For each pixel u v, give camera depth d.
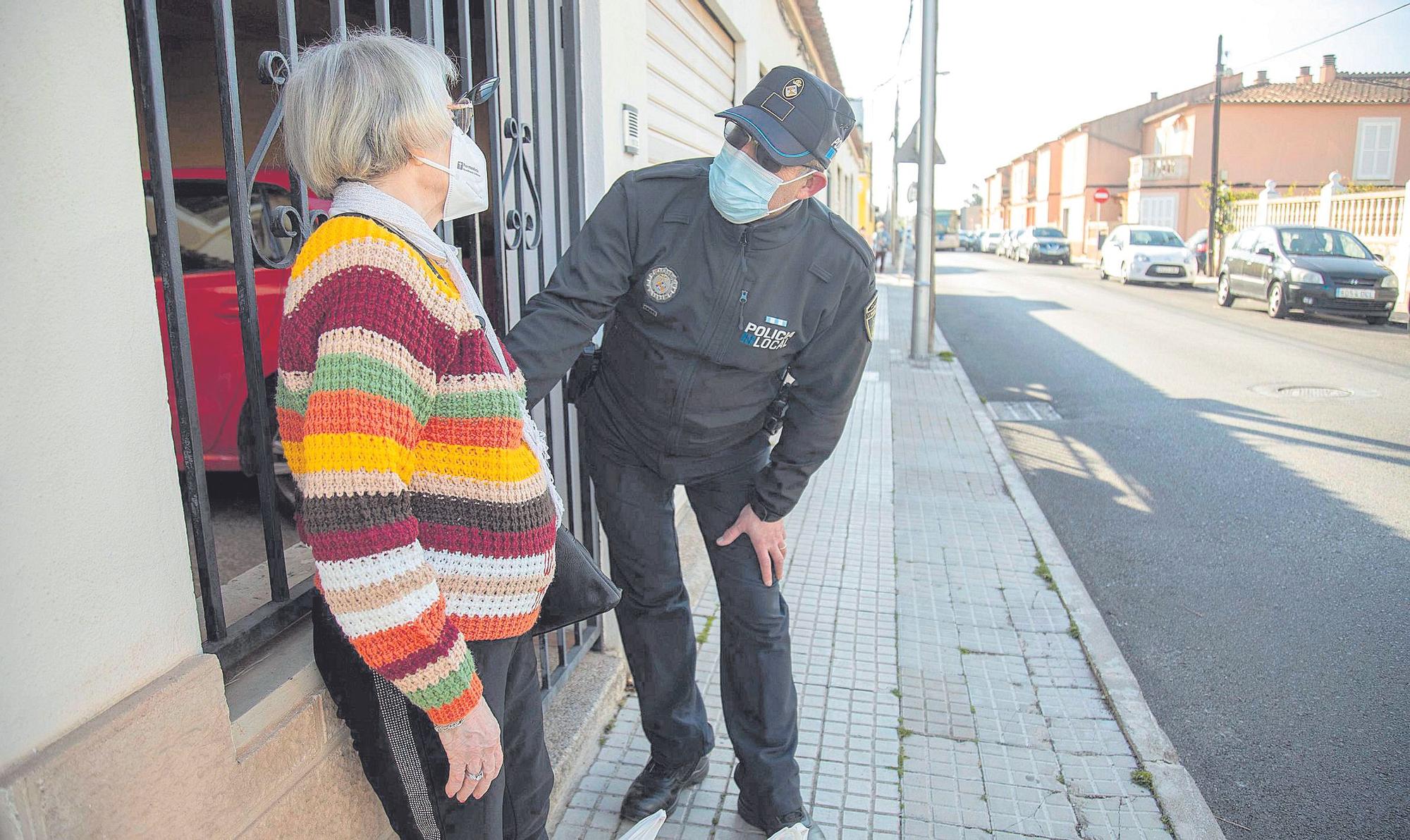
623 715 2.83
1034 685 3.14
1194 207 35.97
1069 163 46.00
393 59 1.23
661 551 2.22
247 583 2.63
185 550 1.20
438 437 1.27
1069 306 17.59
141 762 1.10
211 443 3.59
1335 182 19.91
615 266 1.91
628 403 2.11
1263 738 2.93
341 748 1.54
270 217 1.54
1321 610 3.87
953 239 56.31
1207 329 13.55
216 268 3.57
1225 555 4.52
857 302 2.02
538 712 1.68
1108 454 6.53
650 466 2.15
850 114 1.89
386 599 1.10
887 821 2.40
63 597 1.02
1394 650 3.51
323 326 1.14
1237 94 35.66
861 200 35.94
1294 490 5.56
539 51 2.75
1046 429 7.38
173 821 1.16
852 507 5.05
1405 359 10.47
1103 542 4.73
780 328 1.96
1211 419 7.54
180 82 4.66
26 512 0.97
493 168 2.20
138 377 1.11
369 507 1.08
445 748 1.25
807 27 10.82
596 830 2.31
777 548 2.21
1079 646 3.45
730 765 2.61
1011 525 4.84
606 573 3.10
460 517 1.31
